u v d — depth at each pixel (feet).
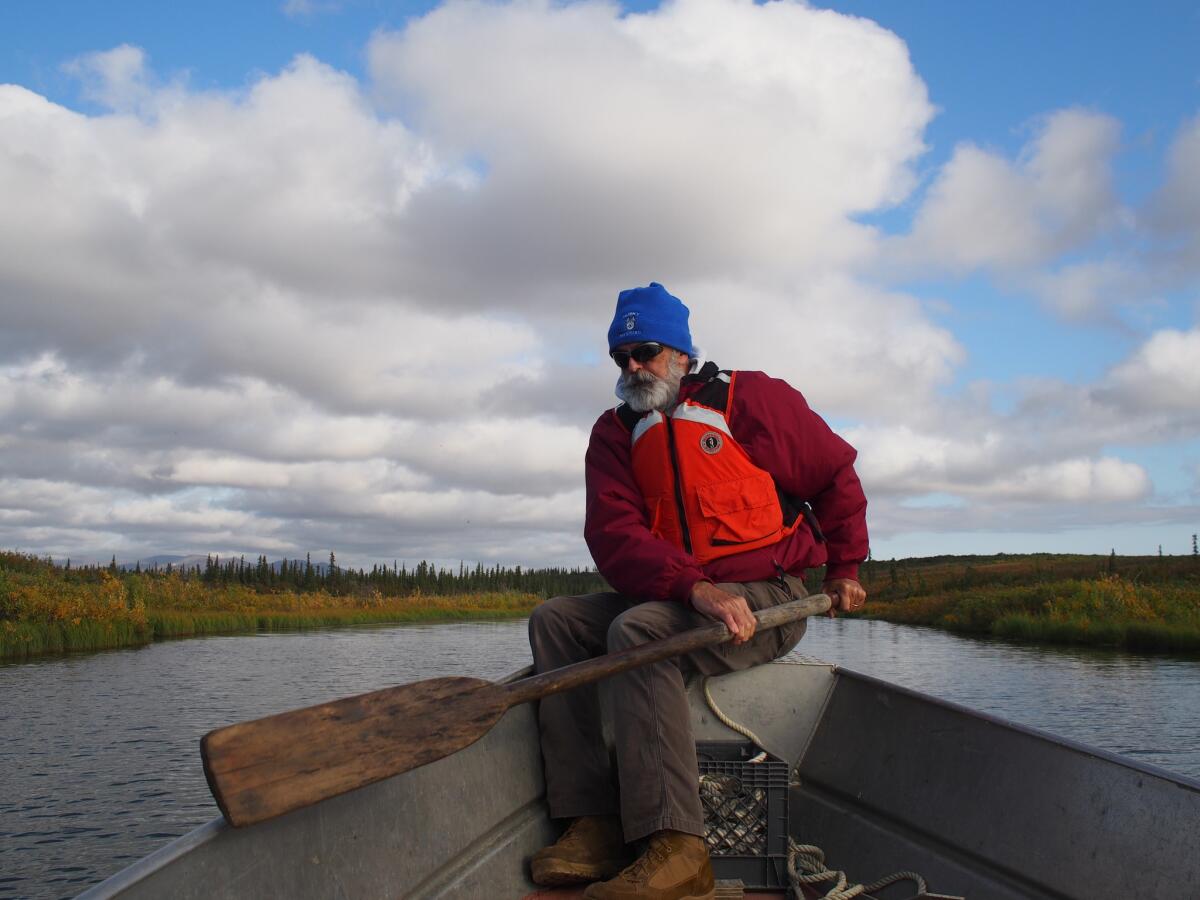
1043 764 6.97
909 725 8.34
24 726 51.70
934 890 7.52
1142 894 5.96
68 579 151.64
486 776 7.43
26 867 28.55
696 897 6.97
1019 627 118.83
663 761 7.16
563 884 7.50
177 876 4.42
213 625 151.02
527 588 356.38
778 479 8.38
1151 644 99.40
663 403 8.32
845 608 8.73
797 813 9.14
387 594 292.20
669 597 7.72
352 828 5.83
